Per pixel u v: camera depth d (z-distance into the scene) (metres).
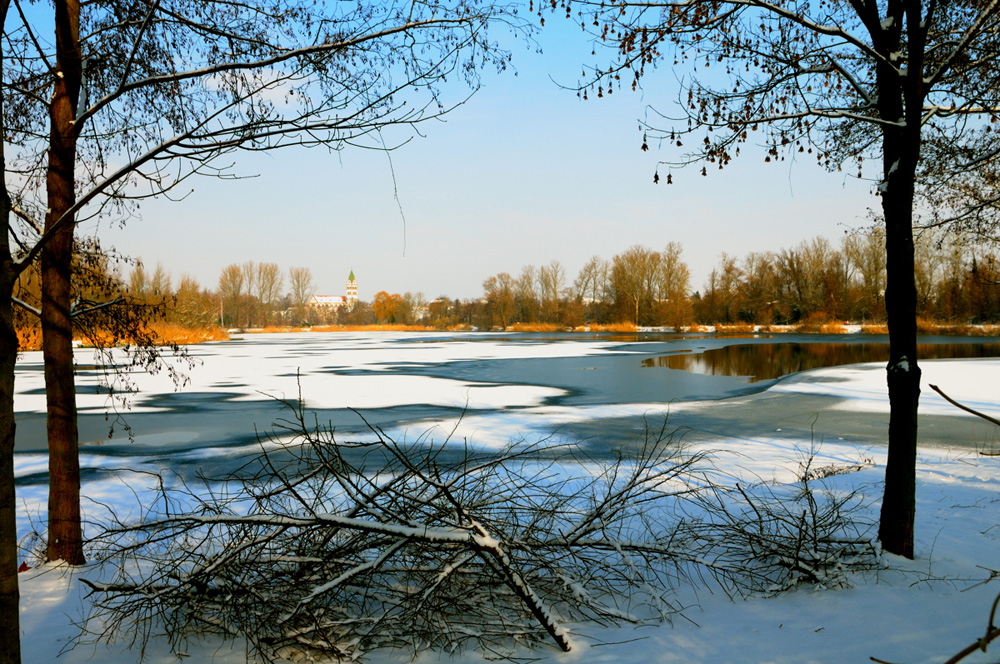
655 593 4.30
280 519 3.62
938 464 8.76
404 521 3.75
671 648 3.52
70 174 5.29
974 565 4.66
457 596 3.84
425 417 14.54
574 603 4.04
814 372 22.59
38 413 14.92
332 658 3.59
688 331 74.25
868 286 67.38
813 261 71.06
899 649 3.38
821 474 8.46
